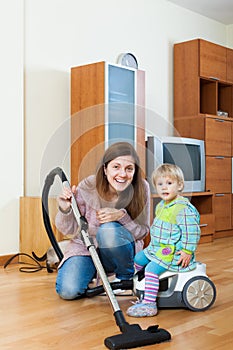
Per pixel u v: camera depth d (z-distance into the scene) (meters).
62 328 1.85
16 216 3.38
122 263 2.16
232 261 3.35
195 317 1.99
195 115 4.83
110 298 1.78
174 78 4.99
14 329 1.84
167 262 2.05
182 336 1.74
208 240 4.52
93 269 2.29
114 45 4.37
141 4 4.66
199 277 2.07
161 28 4.88
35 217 3.27
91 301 2.26
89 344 1.66
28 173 3.65
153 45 4.79
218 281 2.69
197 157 4.56
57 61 3.87
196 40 4.84
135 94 3.95
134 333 1.65
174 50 4.99
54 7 3.85
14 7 3.39
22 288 2.55
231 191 5.02
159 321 1.93
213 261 3.35
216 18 5.55
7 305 2.19
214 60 5.00
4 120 3.33
